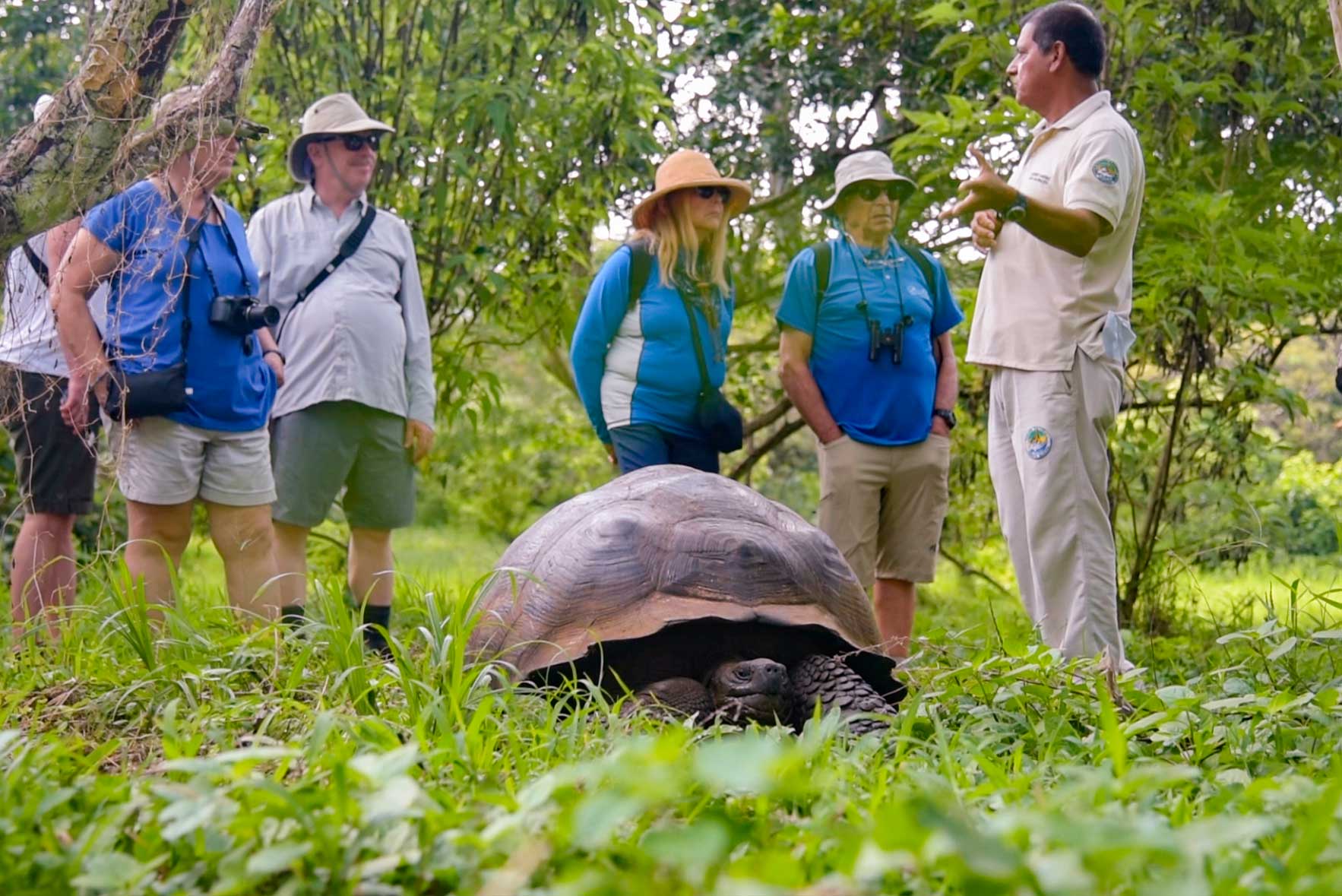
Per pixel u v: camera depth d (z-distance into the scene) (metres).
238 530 4.46
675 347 4.70
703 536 3.60
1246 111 6.24
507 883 1.44
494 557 12.68
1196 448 6.70
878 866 1.34
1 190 3.01
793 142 7.59
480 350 7.11
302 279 4.78
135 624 3.38
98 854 1.71
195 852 1.75
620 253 4.72
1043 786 2.43
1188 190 6.07
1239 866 1.66
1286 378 13.70
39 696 3.16
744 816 2.07
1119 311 4.24
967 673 3.40
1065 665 3.38
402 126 6.55
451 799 1.92
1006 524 4.41
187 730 2.63
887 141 7.55
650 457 4.67
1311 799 1.88
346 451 4.80
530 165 6.52
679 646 3.46
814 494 11.51
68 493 4.45
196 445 4.31
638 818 1.90
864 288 4.77
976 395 7.00
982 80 7.01
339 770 1.68
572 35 6.51
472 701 2.91
